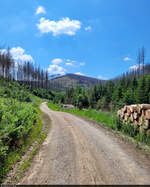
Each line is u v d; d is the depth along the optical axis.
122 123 8.20
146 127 5.92
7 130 5.23
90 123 11.30
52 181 2.99
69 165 3.75
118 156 4.34
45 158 4.30
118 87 42.81
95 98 49.22
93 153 4.61
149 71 52.56
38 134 7.71
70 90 56.19
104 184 2.84
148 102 33.06
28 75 91.31
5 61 62.34
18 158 4.33
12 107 9.66
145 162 3.89
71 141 6.12
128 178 3.06
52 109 31.70
